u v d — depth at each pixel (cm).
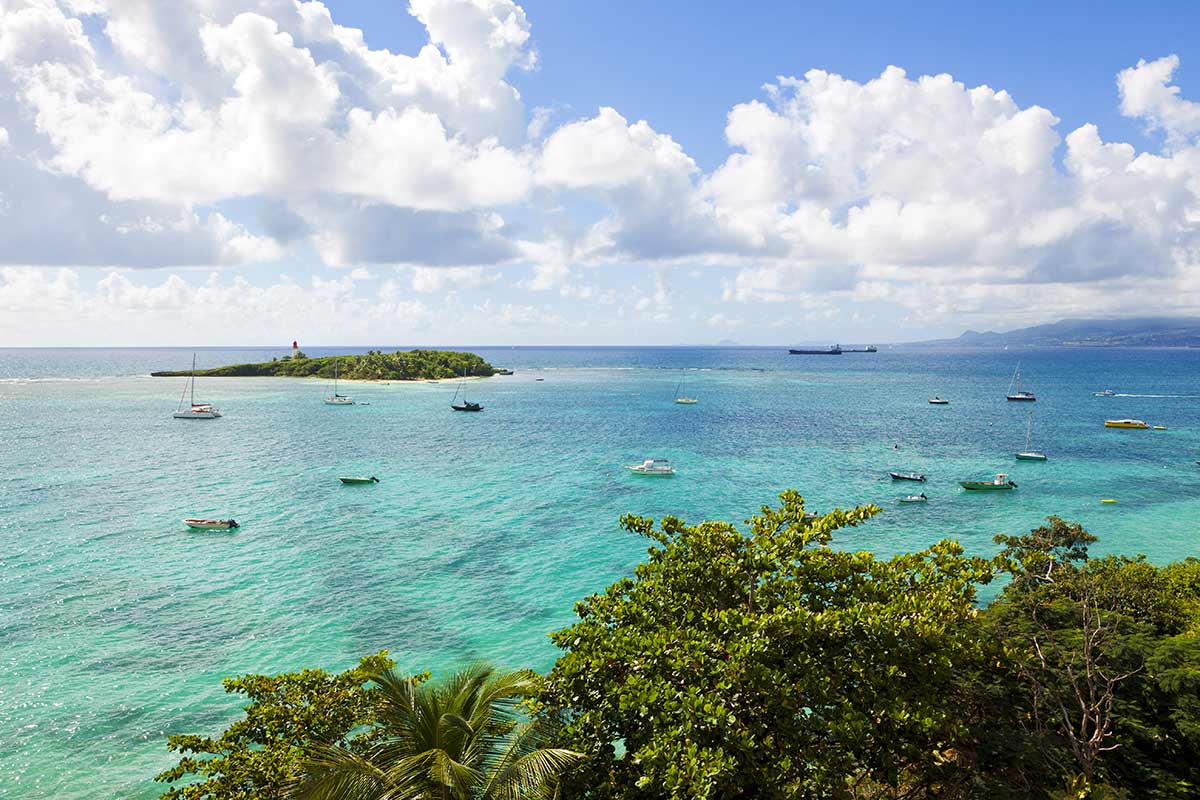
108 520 5853
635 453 9662
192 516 6041
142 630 3750
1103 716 1691
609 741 1332
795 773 1237
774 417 14175
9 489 6975
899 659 1373
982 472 8381
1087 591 2264
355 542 5391
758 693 1284
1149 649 1881
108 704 3027
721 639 1405
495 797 1093
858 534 5812
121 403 15550
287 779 1209
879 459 9250
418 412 14738
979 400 17838
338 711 1533
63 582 4412
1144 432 11775
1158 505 6794
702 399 18150
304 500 6738
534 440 10838
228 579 4525
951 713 1466
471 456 9344
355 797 1100
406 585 4494
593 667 1363
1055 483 7762
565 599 4312
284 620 3925
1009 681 1712
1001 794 1443
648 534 1784
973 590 1570
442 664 3462
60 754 2688
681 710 1227
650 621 1547
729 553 1650
